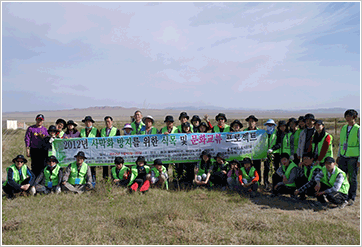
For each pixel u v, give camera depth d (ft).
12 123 132.26
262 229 18.89
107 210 22.31
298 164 29.07
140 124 33.91
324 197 23.91
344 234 18.33
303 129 28.50
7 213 21.88
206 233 18.24
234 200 25.25
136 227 19.19
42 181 27.81
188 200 24.77
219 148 32.01
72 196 26.27
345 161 25.27
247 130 32.01
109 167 34.35
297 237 17.81
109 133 32.83
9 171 26.50
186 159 32.19
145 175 29.04
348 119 25.02
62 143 32.22
